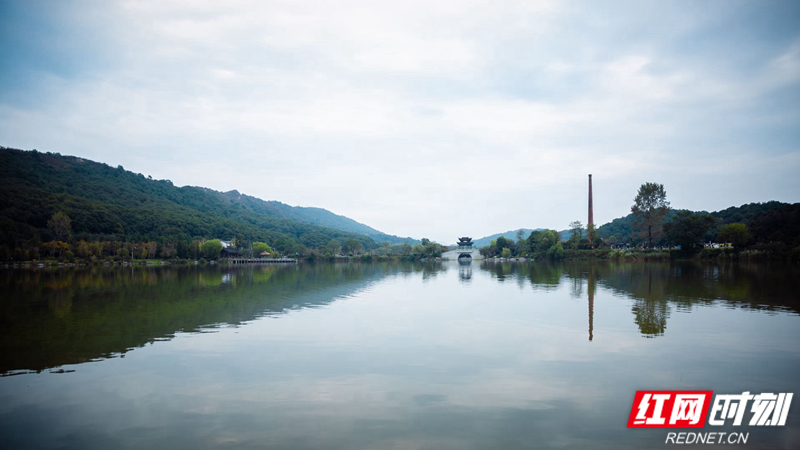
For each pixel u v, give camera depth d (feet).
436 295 223.10
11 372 93.30
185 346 113.80
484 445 62.13
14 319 151.74
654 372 92.89
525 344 115.65
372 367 96.27
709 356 104.32
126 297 212.84
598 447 62.13
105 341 119.03
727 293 212.02
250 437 64.44
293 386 84.89
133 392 81.92
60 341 119.03
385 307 179.11
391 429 66.85
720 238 490.49
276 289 256.11
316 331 131.54
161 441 63.52
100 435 65.36
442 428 67.31
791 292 214.69
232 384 85.97
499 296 215.72
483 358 102.99
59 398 79.15
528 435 65.21
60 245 553.23
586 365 97.71
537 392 81.71
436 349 111.04
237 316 157.28
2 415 72.23
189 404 76.43
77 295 220.23
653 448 62.34
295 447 61.46
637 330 131.95
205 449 61.26
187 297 214.07
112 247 613.93
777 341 118.01
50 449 61.46
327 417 71.05
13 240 527.40
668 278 292.61
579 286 256.73
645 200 599.98
